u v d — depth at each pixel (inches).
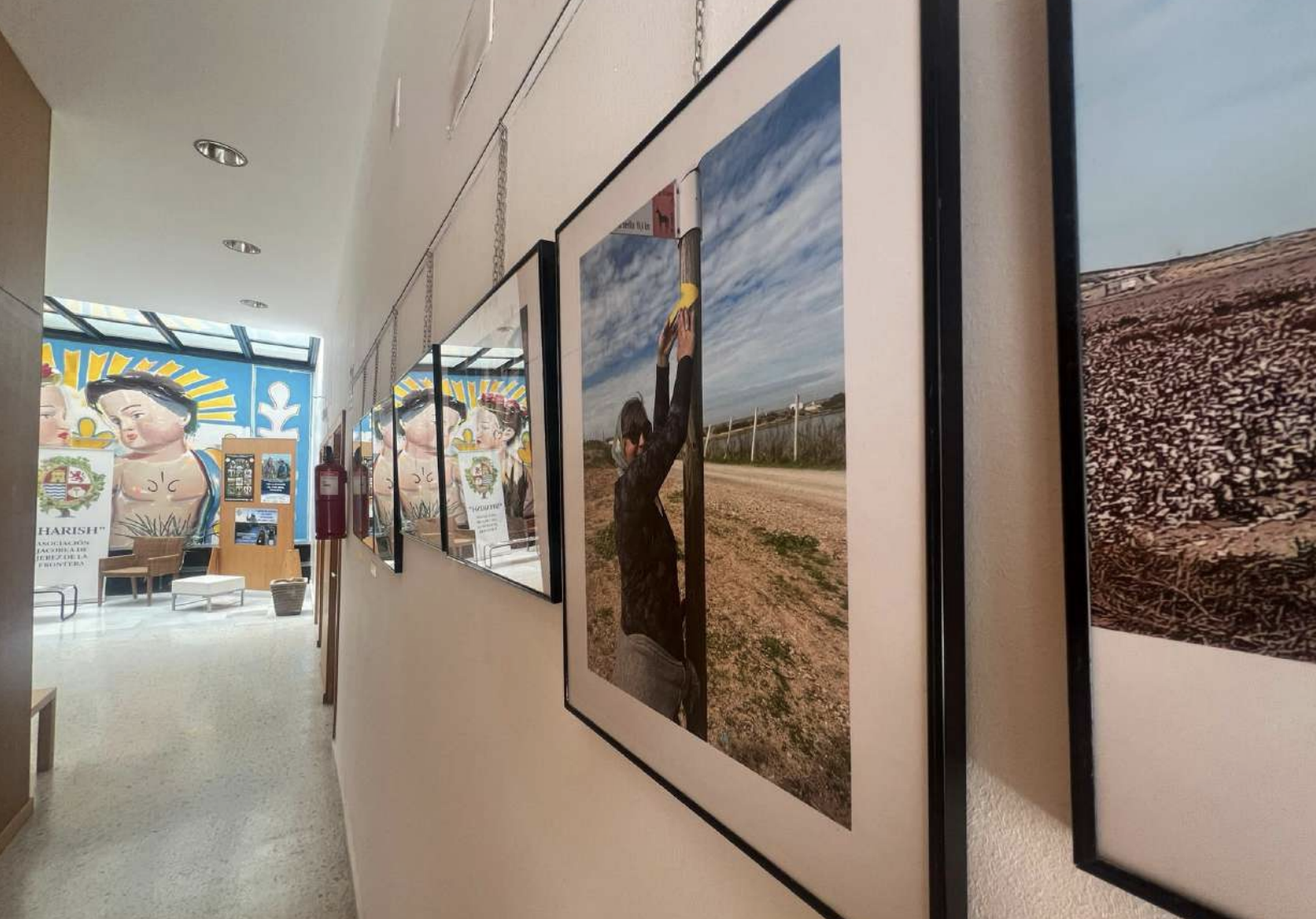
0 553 88.0
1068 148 9.0
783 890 14.7
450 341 43.0
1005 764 10.3
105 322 250.1
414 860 56.2
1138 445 8.2
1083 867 8.8
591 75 24.8
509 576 32.1
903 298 10.8
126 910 85.7
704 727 16.8
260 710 159.9
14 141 86.3
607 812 23.2
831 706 12.6
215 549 292.4
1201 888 7.7
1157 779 8.1
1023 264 10.1
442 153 51.6
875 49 11.3
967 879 10.6
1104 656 8.6
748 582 15.0
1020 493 10.1
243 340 276.5
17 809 100.3
